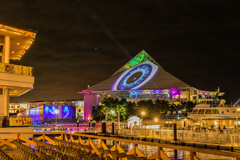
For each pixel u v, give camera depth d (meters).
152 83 148.75
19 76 39.69
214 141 35.34
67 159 11.55
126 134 49.88
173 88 141.75
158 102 119.06
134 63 179.88
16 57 55.62
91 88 157.25
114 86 155.00
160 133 42.50
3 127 37.59
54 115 111.25
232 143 34.03
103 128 54.44
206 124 56.38
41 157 11.87
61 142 17.03
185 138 38.97
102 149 11.31
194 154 7.57
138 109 115.56
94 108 152.88
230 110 60.09
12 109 108.25
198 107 63.72
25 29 41.47
